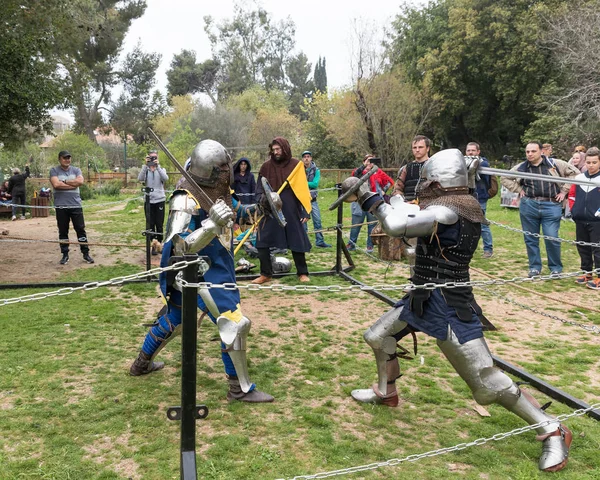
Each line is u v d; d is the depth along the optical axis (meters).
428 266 3.30
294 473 2.98
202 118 39.91
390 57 27.22
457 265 3.24
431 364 4.63
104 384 4.10
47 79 9.86
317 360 4.68
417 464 3.12
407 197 6.10
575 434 3.48
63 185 8.54
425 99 28.61
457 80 28.91
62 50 11.23
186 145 33.69
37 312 5.86
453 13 27.44
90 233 12.60
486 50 27.17
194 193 3.73
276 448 3.26
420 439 3.41
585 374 4.47
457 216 3.19
